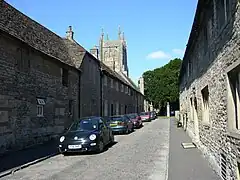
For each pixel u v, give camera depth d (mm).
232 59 7578
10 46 15828
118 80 44281
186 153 14906
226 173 8594
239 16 6820
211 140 11398
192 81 20406
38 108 18891
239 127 7625
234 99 8000
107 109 37625
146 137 24062
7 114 15383
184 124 31078
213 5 10453
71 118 24359
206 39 12648
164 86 77250
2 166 12031
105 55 88812
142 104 74875
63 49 25656
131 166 12000
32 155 14789
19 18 19594
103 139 16859
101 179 9844
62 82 22875
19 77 16641
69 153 16062
